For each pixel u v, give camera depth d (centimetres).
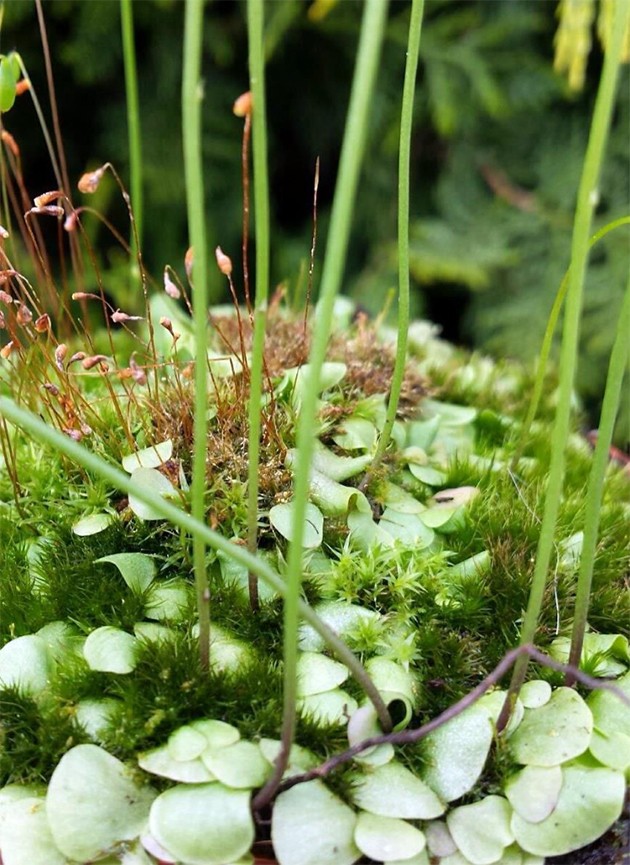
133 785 14
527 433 17
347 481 17
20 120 33
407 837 13
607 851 14
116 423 17
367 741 14
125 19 18
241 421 16
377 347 19
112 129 33
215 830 13
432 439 18
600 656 15
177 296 15
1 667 15
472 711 14
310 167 38
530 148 35
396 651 15
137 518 16
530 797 14
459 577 16
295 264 35
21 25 31
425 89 35
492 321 34
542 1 34
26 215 15
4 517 17
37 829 14
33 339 16
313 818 14
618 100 33
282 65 34
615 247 32
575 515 17
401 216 15
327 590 15
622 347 13
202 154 34
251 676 15
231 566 16
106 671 14
